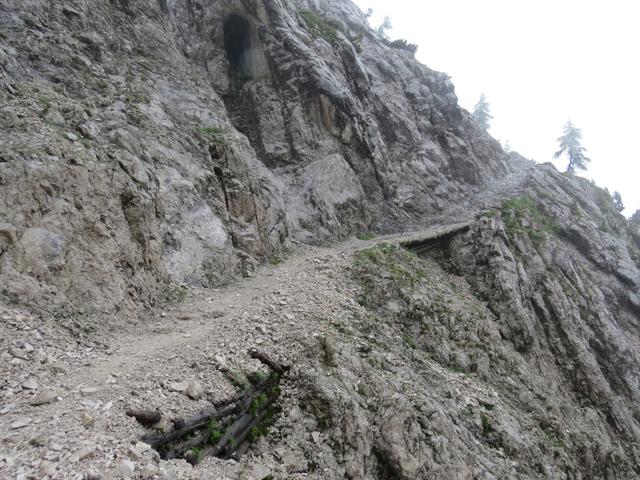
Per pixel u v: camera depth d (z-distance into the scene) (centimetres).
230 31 3528
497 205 3766
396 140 4309
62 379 862
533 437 1695
